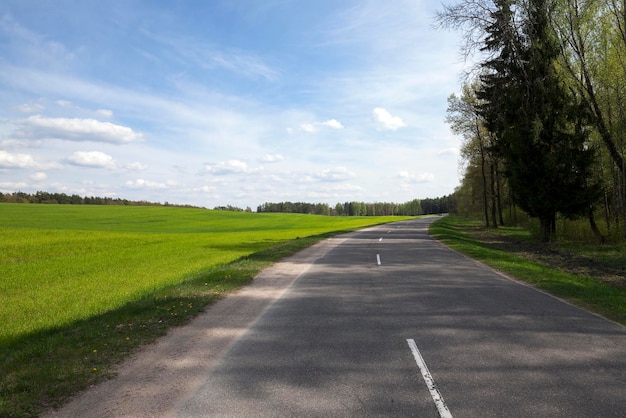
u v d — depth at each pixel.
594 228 24.80
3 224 56.25
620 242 22.80
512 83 24.73
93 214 79.06
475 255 17.77
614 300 9.06
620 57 21.05
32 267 19.39
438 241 25.75
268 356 5.66
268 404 4.23
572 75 22.70
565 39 22.41
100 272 17.39
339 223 72.50
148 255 23.75
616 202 26.42
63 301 11.48
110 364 5.43
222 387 4.66
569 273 14.30
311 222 75.81
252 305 8.92
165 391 4.58
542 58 22.61
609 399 4.29
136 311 8.37
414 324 7.18
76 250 27.09
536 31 22.36
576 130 23.06
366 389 4.55
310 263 15.89
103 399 4.40
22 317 9.64
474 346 5.99
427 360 5.43
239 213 100.81
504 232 37.34
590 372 5.02
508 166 25.98
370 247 22.02
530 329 6.86
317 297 9.64
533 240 27.69
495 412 4.02
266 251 20.22
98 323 7.54
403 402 4.24
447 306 8.54
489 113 30.84
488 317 7.64
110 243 32.00
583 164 22.64
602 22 21.03
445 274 12.82
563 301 9.06
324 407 4.14
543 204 23.67
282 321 7.54
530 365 5.25
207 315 8.07
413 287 10.70
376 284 11.20
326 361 5.43
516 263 15.45
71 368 5.22
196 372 5.13
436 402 4.23
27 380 4.83
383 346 6.01
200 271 16.73
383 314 7.92
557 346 5.99
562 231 28.44
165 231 52.59
